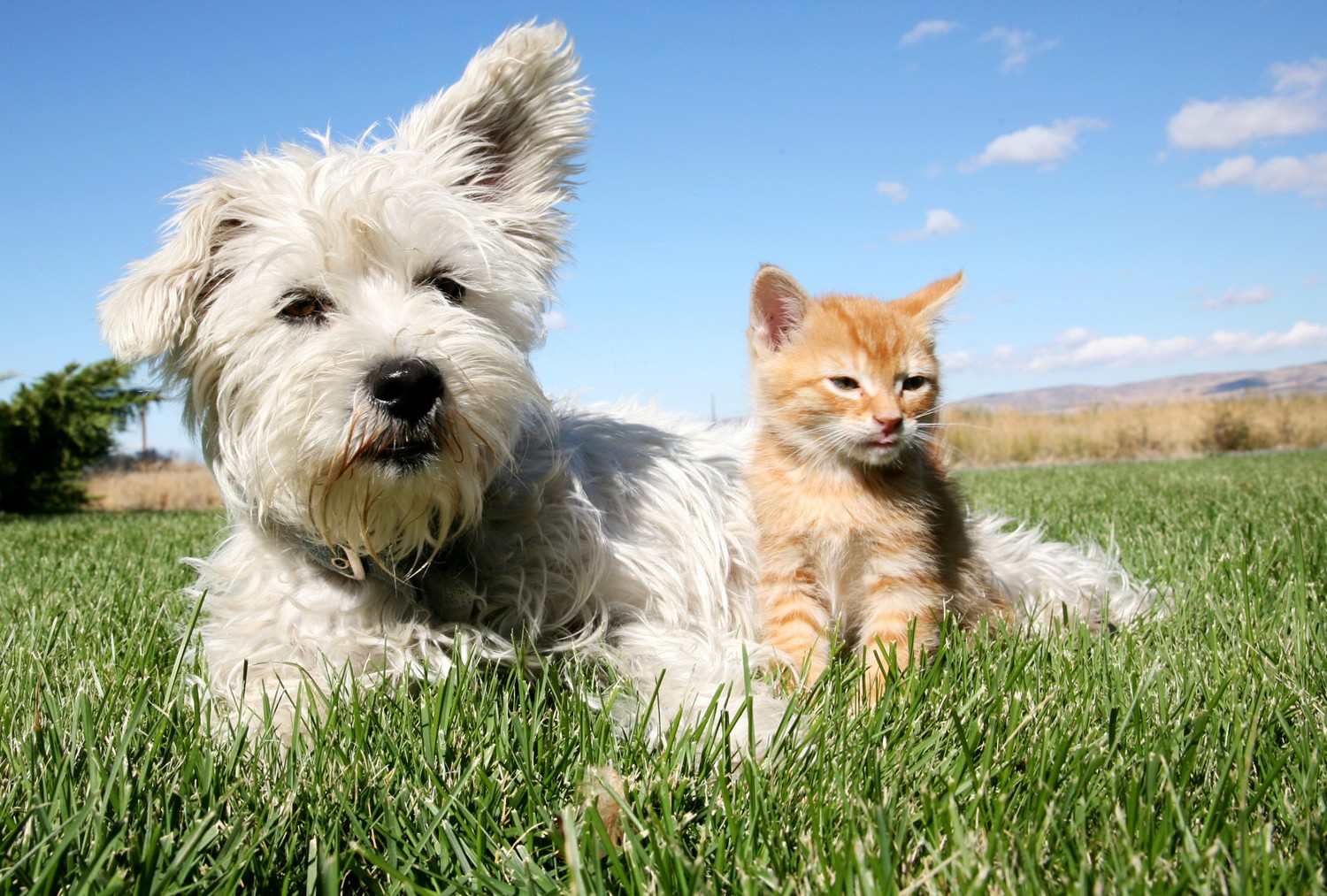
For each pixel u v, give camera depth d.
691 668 0.46
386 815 0.33
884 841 0.29
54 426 2.64
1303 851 0.29
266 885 0.31
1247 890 0.27
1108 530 0.79
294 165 0.49
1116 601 0.59
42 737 0.37
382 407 0.43
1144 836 0.31
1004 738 0.37
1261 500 0.96
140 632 0.49
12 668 0.44
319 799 0.34
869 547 0.49
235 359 0.46
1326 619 0.47
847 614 0.51
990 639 0.50
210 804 0.34
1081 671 0.42
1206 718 0.36
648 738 0.39
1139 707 0.38
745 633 0.52
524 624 0.48
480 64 0.52
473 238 0.49
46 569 0.75
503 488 0.48
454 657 0.44
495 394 0.45
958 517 0.54
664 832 0.31
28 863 0.31
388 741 0.37
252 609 0.48
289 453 0.44
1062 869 0.30
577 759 0.37
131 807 0.33
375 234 0.46
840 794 0.34
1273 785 0.34
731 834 0.32
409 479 0.43
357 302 0.46
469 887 0.31
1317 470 1.71
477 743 0.37
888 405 0.49
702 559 0.52
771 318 0.54
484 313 0.49
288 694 0.41
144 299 0.46
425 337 0.44
